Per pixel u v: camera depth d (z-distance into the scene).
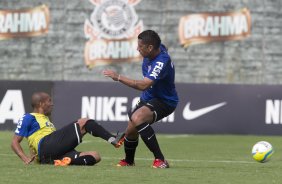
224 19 75.25
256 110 69.19
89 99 69.31
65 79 76.12
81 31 75.88
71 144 31.80
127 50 75.69
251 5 75.19
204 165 35.72
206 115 69.25
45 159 32.16
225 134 69.25
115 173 28.86
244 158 42.44
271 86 69.12
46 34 76.06
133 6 75.56
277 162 38.47
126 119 69.00
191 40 75.44
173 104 33.00
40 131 32.34
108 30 75.69
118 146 31.52
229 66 75.56
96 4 75.69
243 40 75.38
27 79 76.19
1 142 53.84
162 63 32.09
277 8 74.94
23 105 69.12
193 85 69.50
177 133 69.12
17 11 76.06
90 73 76.06
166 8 75.44
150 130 31.97
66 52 75.94
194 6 75.44
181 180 27.08
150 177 27.80
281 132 68.88
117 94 69.19
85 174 28.23
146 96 33.00
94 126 31.77
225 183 26.45
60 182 25.80
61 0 75.81
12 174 27.98
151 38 32.06
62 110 69.25
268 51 75.19
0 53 76.38
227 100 69.38
